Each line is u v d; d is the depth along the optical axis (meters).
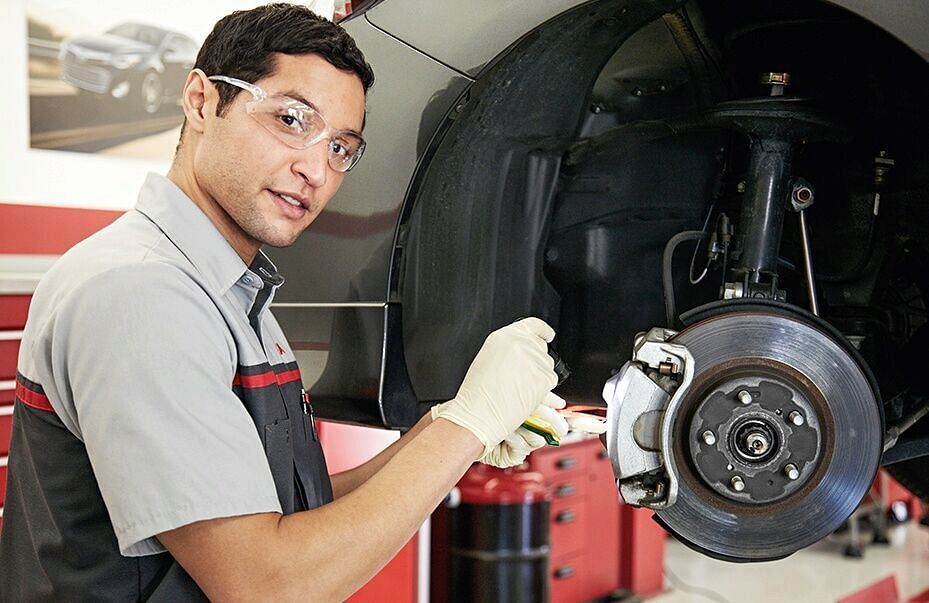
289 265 1.22
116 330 0.85
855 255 1.17
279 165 0.96
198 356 0.88
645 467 0.90
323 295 1.17
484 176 1.15
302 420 1.06
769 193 1.04
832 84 1.15
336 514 0.88
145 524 0.83
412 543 2.92
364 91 1.01
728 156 1.24
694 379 0.91
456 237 1.15
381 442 2.88
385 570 2.95
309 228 1.19
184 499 0.83
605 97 1.24
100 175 3.14
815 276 1.18
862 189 1.16
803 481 0.92
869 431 0.92
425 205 1.10
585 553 3.75
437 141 1.06
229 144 0.96
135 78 3.20
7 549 1.02
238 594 0.84
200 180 0.99
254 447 0.89
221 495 0.84
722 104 1.05
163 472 0.83
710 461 0.91
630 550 3.97
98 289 0.87
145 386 0.84
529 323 1.06
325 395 1.18
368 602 2.97
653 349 0.89
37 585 0.96
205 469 0.84
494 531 3.06
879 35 1.08
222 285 0.97
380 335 1.10
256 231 0.98
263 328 1.06
